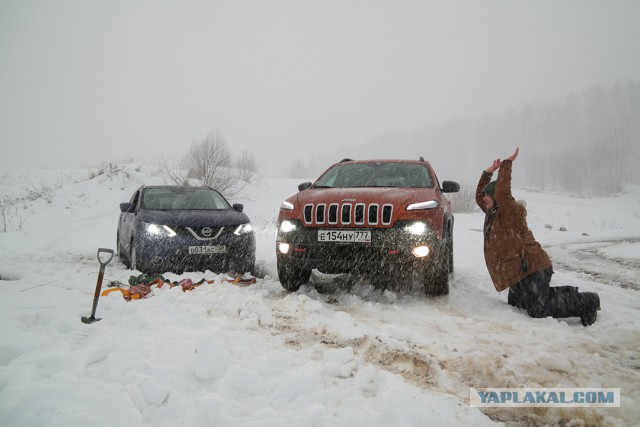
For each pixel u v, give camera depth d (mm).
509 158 4074
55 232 11141
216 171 16609
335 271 4301
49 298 4141
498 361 2727
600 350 3068
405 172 5383
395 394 2191
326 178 5645
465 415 2105
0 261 7258
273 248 8414
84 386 2189
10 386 2150
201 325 3330
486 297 4652
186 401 2092
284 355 2645
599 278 6406
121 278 5434
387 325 3324
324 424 1987
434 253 4117
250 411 2096
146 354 2605
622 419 2141
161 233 5469
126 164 18484
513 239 3984
